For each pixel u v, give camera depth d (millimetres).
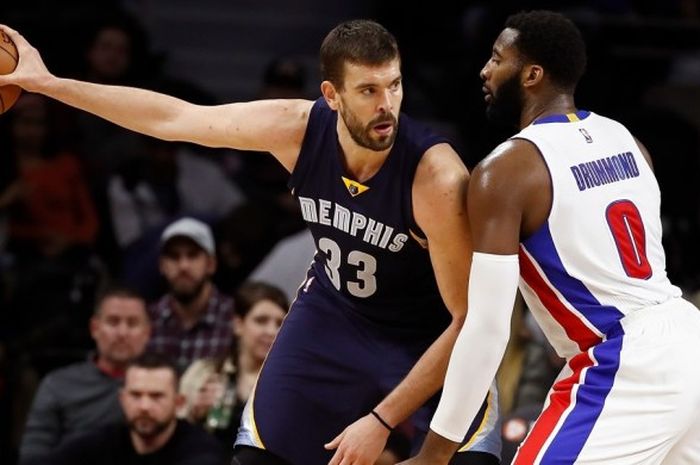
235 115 7086
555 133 6797
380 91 6523
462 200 6676
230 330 12117
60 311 12594
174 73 17422
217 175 14836
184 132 7129
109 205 14266
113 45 15023
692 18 16922
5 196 13867
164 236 12141
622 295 6738
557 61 6957
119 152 15117
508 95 7055
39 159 14117
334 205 6922
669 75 16344
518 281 6656
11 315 12625
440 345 6754
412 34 17453
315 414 7145
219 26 18000
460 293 6785
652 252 6914
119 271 13938
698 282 12547
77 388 11000
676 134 14891
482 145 15727
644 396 6590
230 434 10688
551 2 16062
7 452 11672
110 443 10250
